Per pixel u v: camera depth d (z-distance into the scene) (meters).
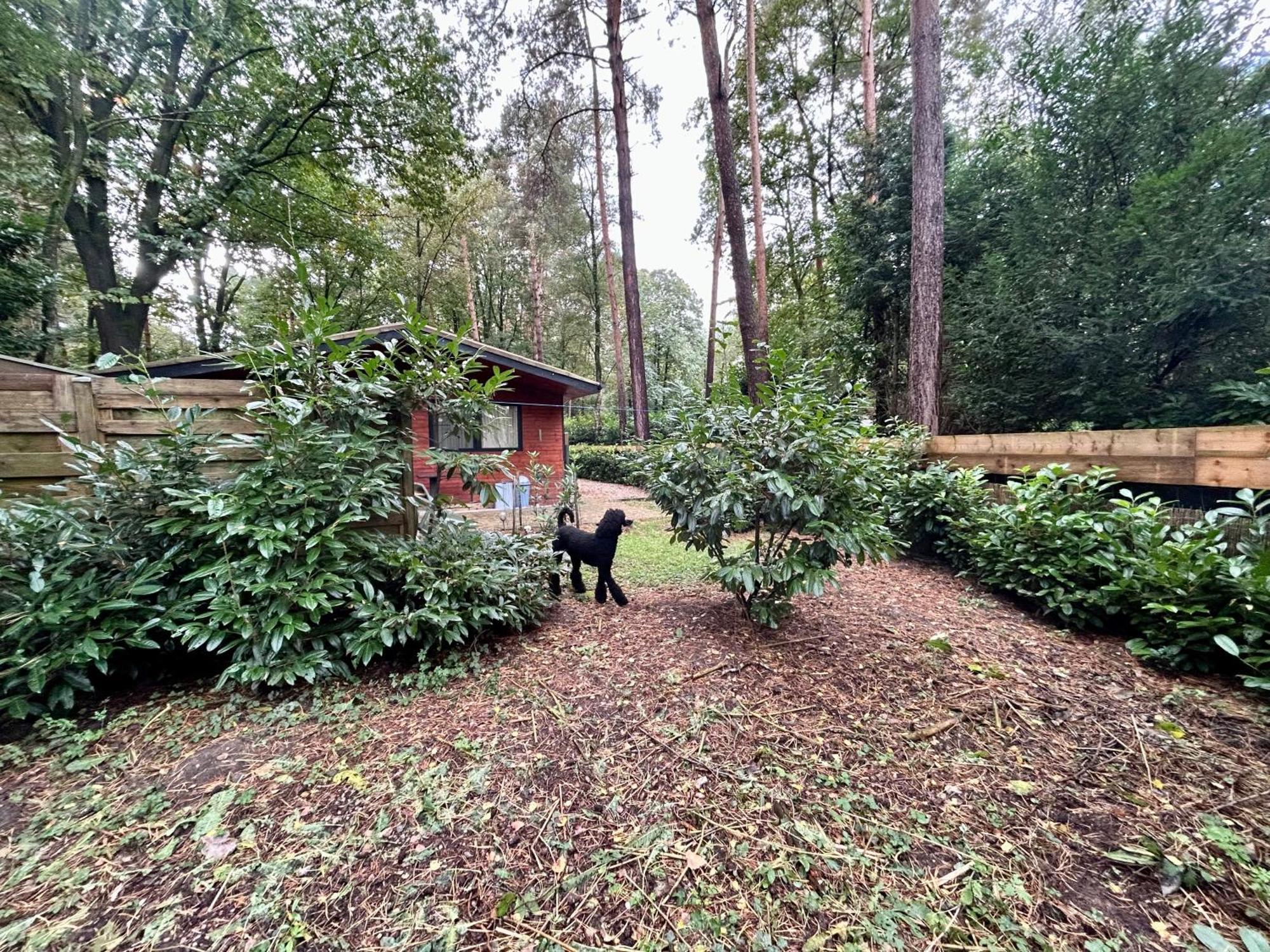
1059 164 5.74
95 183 7.98
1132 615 2.55
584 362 25.86
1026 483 3.47
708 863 1.38
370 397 2.83
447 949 1.16
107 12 6.52
